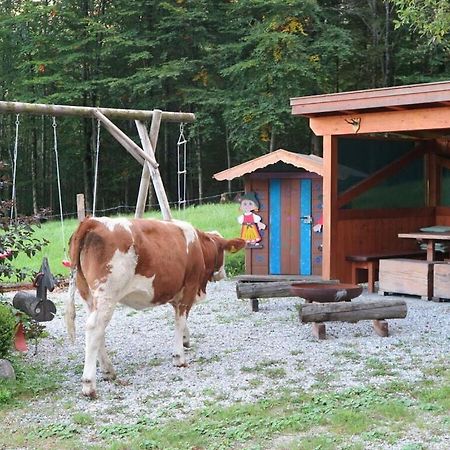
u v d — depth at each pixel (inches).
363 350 281.1
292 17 930.7
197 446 177.5
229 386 232.1
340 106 410.3
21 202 1332.4
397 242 495.8
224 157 1272.1
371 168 476.7
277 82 917.8
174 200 1273.4
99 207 1269.7
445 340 299.3
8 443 183.3
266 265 494.6
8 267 273.9
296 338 304.7
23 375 242.4
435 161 523.2
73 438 186.5
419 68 1020.5
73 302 226.8
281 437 182.9
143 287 236.4
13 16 1184.2
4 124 1262.3
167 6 1014.4
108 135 1227.9
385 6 983.6
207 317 359.3
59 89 1135.6
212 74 1063.6
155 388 231.9
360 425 188.4
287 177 487.5
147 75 1004.6
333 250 443.2
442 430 184.5
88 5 1169.4
